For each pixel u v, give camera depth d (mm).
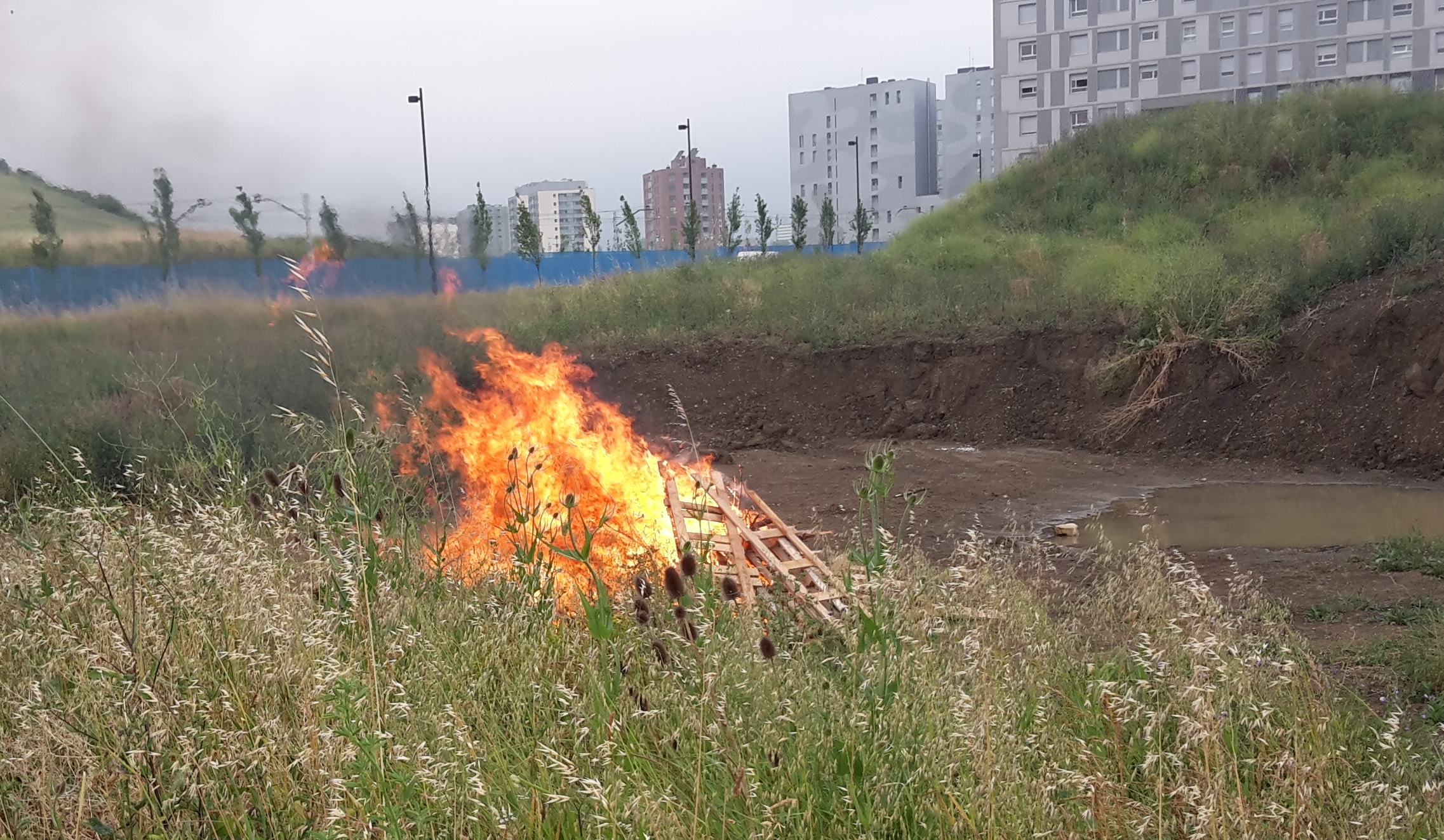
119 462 8922
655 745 3684
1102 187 25594
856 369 15977
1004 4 61812
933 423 15312
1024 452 14227
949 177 101750
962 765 3426
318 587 4746
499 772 3482
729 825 3205
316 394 12430
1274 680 4375
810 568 5727
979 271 20422
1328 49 56000
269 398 12391
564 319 18547
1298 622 6484
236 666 3918
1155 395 14469
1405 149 24359
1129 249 20094
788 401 15672
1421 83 54719
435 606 4844
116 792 3373
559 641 4520
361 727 3443
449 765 3303
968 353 15812
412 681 3975
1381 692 5078
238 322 17562
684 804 3326
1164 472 13086
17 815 3328
